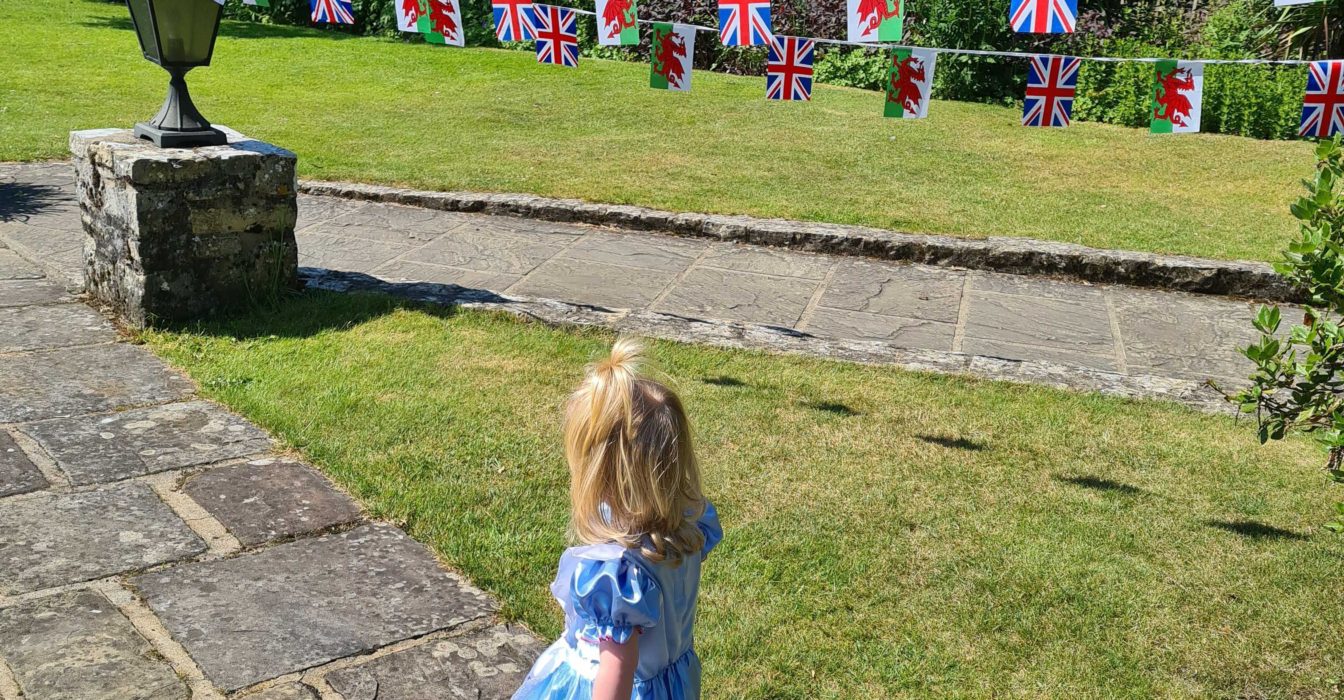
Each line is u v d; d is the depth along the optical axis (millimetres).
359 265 7695
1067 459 4809
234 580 3619
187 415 4902
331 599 3539
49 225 8109
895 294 7418
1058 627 3555
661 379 2504
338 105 13078
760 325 6734
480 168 10141
